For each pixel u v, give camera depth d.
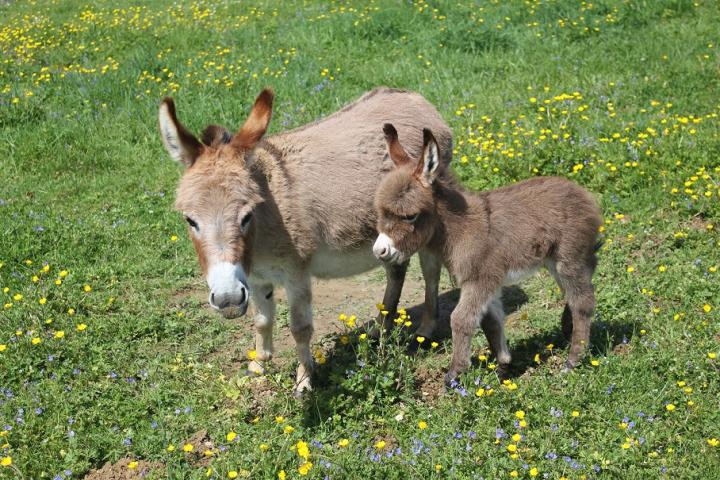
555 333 5.88
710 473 4.29
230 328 6.44
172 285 7.07
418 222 5.00
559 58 11.58
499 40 12.58
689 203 7.26
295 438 4.86
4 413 5.18
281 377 5.50
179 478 4.59
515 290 6.72
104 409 5.25
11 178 9.38
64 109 11.09
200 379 5.62
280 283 5.36
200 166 4.57
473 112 9.86
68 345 5.93
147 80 12.06
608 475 4.33
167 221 8.12
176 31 14.56
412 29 13.42
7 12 18.02
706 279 6.23
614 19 12.90
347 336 5.72
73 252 7.47
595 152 8.38
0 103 10.98
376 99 6.10
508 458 4.45
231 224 4.43
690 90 10.06
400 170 5.07
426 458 4.47
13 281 6.89
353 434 4.77
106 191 8.93
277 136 5.50
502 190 5.33
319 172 5.36
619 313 5.95
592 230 5.31
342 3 15.55
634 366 5.17
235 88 11.37
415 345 6.14
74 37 14.93
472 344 5.84
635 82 10.35
